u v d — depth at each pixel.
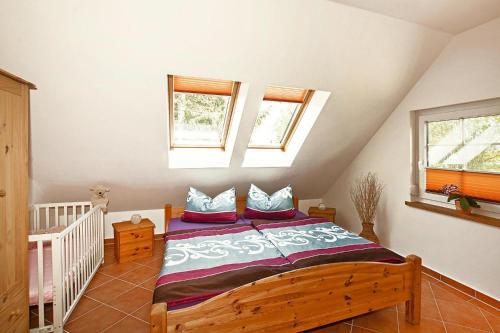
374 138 3.67
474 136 2.56
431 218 2.94
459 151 2.70
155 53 2.06
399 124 3.28
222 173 3.56
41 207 3.03
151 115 2.53
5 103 1.27
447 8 2.15
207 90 2.79
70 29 1.82
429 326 2.13
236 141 3.13
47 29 1.79
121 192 3.43
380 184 3.60
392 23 2.32
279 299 1.70
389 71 2.78
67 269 2.13
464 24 2.40
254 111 2.83
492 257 2.39
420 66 2.84
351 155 3.94
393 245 3.44
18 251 1.38
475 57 2.46
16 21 1.72
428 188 3.04
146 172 3.20
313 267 1.79
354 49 2.45
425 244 3.02
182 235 2.76
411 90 3.10
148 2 1.76
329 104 2.96
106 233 3.79
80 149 2.69
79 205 3.19
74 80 2.12
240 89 2.74
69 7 1.71
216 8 1.88
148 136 2.73
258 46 2.20
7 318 1.29
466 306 2.39
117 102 2.35
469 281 2.58
